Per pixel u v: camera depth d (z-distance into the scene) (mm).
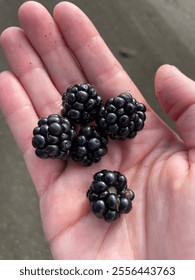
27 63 113
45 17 112
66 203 98
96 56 113
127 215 97
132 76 164
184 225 87
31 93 112
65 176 102
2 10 172
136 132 104
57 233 96
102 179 94
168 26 176
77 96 101
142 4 180
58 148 96
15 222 149
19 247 146
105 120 101
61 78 115
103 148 101
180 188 90
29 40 115
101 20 173
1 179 153
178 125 102
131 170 105
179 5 183
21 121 108
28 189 153
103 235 94
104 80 113
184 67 168
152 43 171
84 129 101
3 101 109
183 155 100
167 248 88
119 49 169
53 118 97
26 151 106
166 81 101
